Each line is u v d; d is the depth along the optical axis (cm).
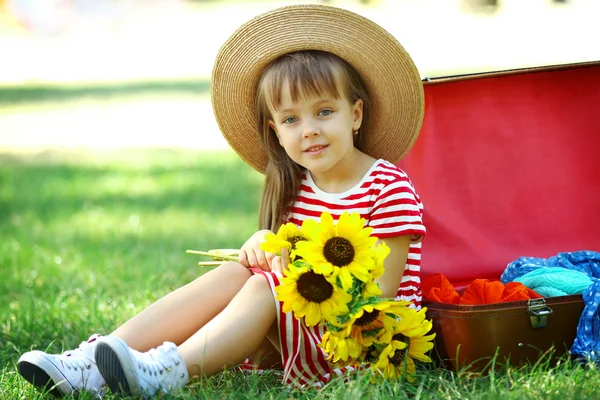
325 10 311
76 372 290
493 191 386
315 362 297
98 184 904
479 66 1380
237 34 321
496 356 287
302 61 307
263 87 316
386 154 333
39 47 2473
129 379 271
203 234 639
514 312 290
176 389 282
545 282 322
